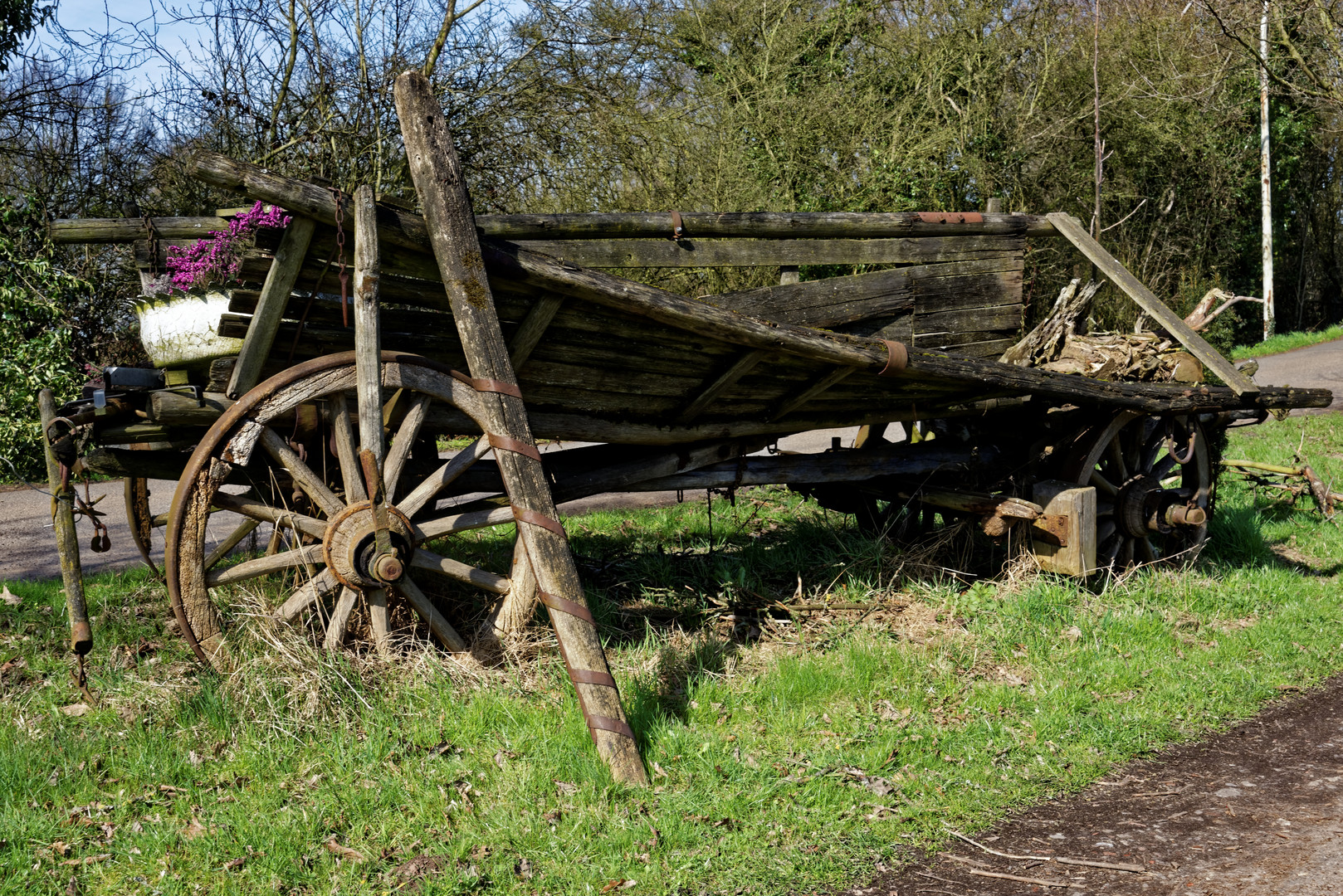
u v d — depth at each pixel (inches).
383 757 150.1
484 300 159.3
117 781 143.6
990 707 178.7
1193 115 919.7
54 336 451.8
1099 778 155.9
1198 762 162.1
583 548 282.5
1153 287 986.7
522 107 531.5
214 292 168.2
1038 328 254.4
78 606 169.8
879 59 773.9
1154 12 888.9
